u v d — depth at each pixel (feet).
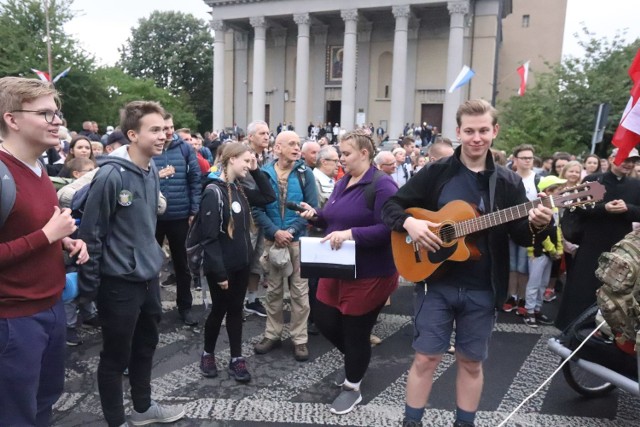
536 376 13.35
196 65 180.55
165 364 13.51
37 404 8.13
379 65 122.93
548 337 16.31
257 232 17.40
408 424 9.07
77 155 18.37
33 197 7.33
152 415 10.40
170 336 15.52
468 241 8.54
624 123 10.82
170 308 18.07
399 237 9.30
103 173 8.81
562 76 61.67
